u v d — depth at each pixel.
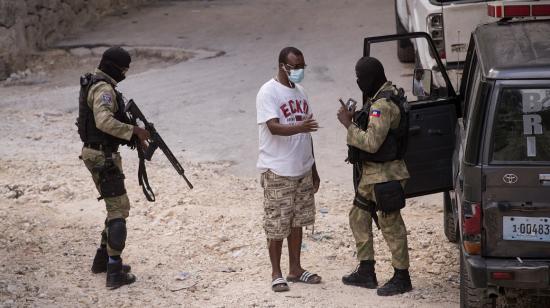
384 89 17.06
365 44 18.66
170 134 34.88
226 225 22.61
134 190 26.11
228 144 33.06
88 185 26.64
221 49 52.31
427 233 22.41
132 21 62.72
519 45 14.95
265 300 17.28
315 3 66.00
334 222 23.14
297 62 17.09
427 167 18.28
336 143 32.53
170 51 52.50
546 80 13.45
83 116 17.78
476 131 13.70
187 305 17.05
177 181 27.36
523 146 13.55
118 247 17.86
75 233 22.06
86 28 61.03
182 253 20.58
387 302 17.09
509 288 14.30
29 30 54.66
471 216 13.82
